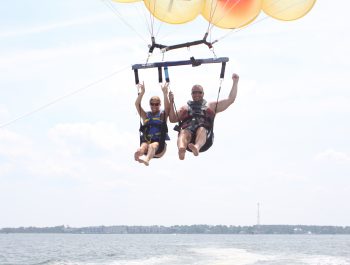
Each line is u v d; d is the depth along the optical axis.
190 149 9.99
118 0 11.37
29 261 37.34
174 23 11.28
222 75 10.59
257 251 49.62
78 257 41.72
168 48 10.91
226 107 10.80
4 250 58.50
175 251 48.81
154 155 10.72
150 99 10.77
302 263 32.69
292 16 11.34
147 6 11.09
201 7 11.27
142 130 10.71
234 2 11.33
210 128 10.52
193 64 10.59
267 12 11.47
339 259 37.50
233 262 32.66
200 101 10.62
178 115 10.60
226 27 11.60
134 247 65.44
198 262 32.62
